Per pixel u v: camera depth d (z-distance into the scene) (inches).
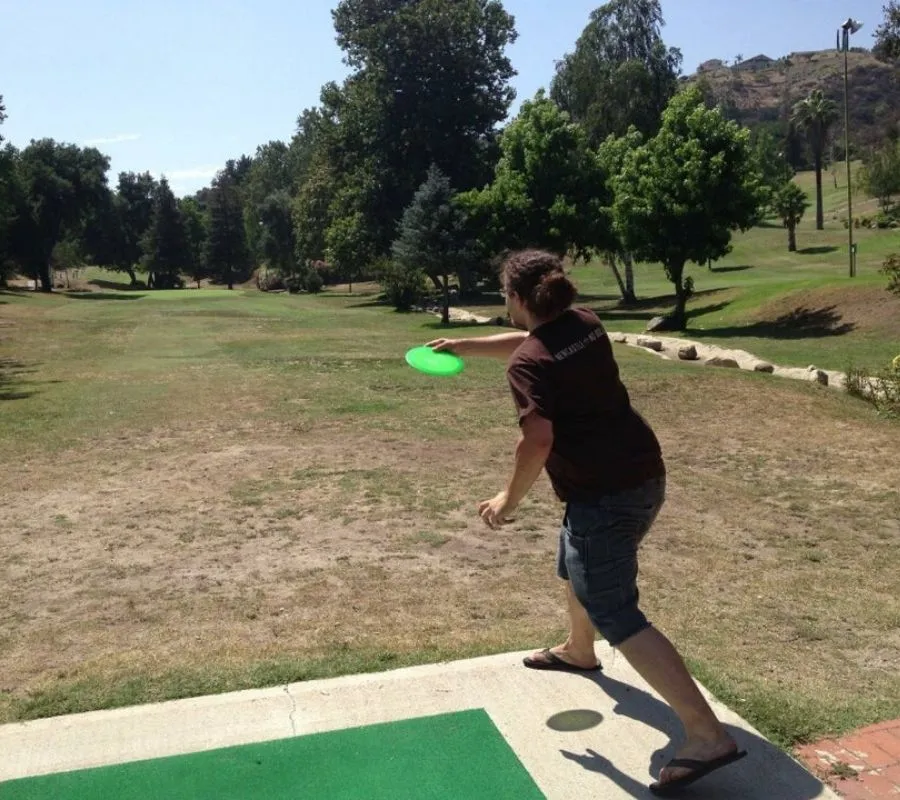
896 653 178.9
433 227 1473.9
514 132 1596.9
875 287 1293.1
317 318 1632.6
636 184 1360.7
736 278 2212.1
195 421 515.2
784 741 130.4
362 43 2213.3
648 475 119.4
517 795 114.7
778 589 228.1
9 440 465.7
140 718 136.3
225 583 232.2
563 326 119.0
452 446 435.2
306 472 375.2
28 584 236.2
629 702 137.9
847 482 369.1
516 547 265.6
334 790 116.3
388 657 164.6
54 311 1815.9
